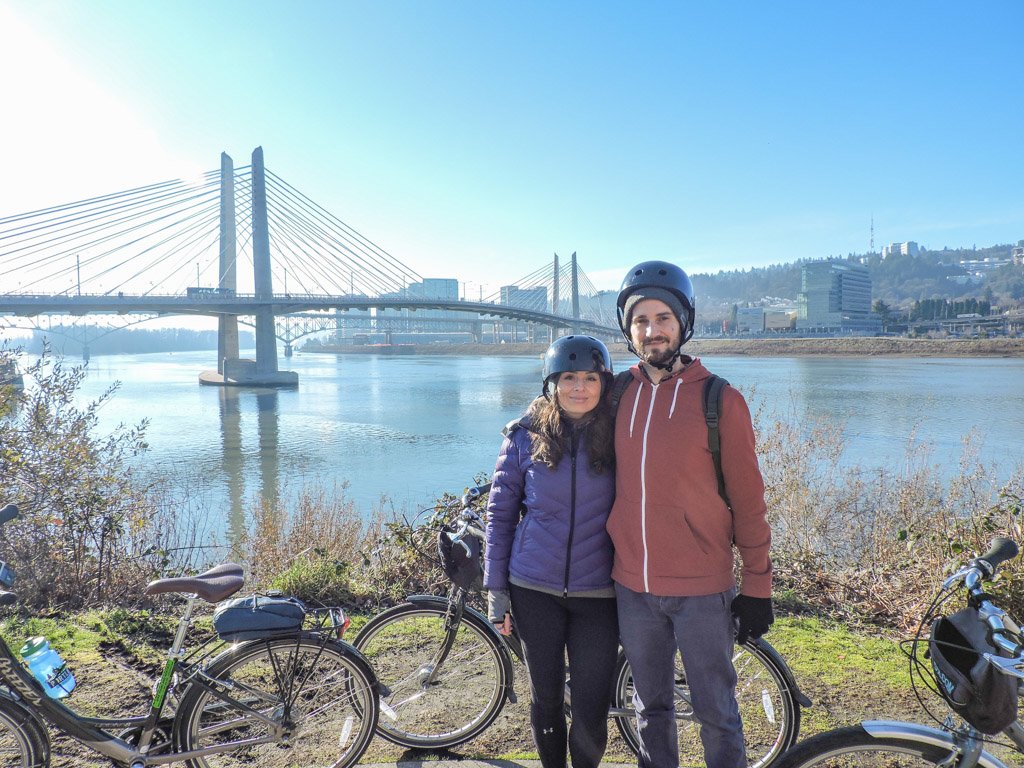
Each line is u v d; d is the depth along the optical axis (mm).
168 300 70438
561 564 2096
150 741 2172
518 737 2600
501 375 87000
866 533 5828
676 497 1929
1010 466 12328
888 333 197125
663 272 1996
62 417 5699
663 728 2062
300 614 2287
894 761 1719
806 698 2309
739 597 1950
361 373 94250
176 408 49531
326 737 2518
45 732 2070
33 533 4758
